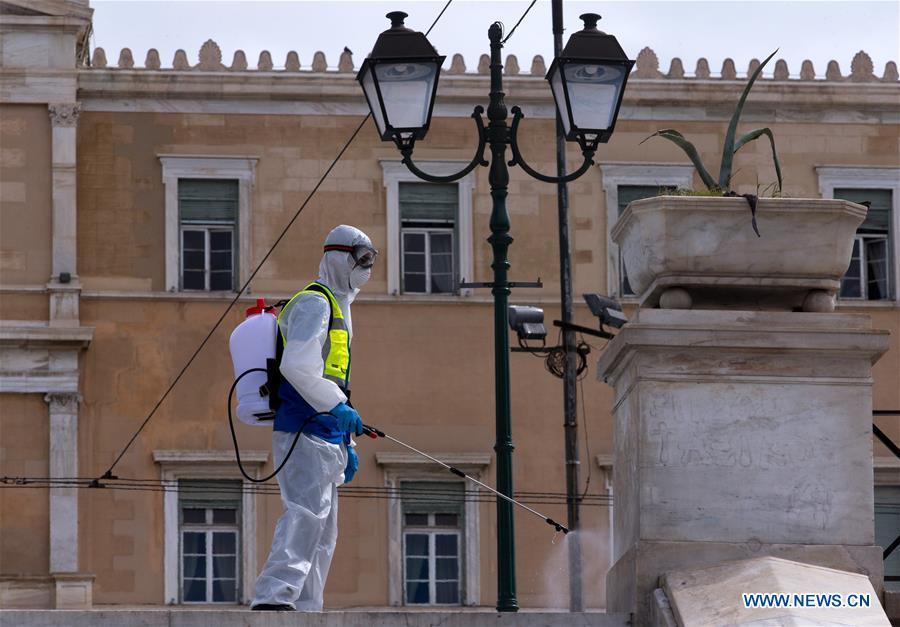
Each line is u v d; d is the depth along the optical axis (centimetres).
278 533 2005
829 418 1978
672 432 1969
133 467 7375
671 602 1892
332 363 2058
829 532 1962
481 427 7531
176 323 7494
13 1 7525
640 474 1959
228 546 7388
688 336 1975
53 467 7331
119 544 7338
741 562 1919
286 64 7675
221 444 7425
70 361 7381
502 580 3102
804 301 2036
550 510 7450
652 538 1952
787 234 2011
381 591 7400
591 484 7525
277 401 2039
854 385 1984
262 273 7588
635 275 2070
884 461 7538
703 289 2027
